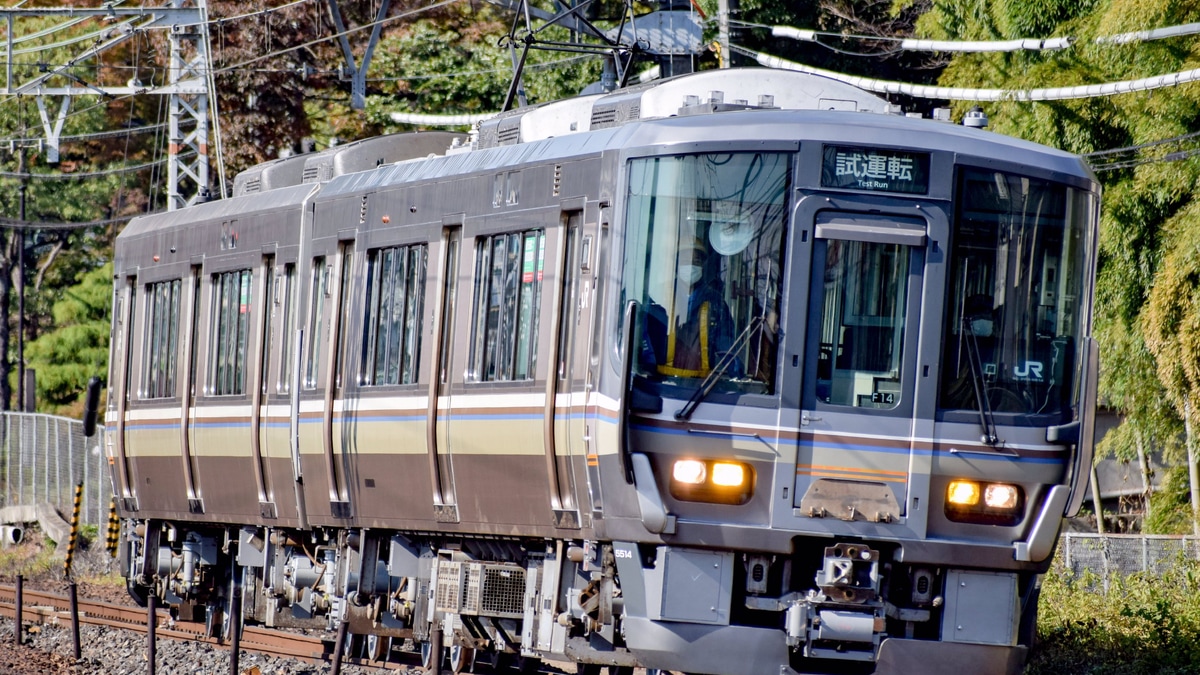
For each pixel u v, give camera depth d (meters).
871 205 37.12
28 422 138.62
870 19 123.31
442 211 46.72
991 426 37.34
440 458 45.97
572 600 41.94
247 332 57.31
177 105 109.00
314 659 57.19
